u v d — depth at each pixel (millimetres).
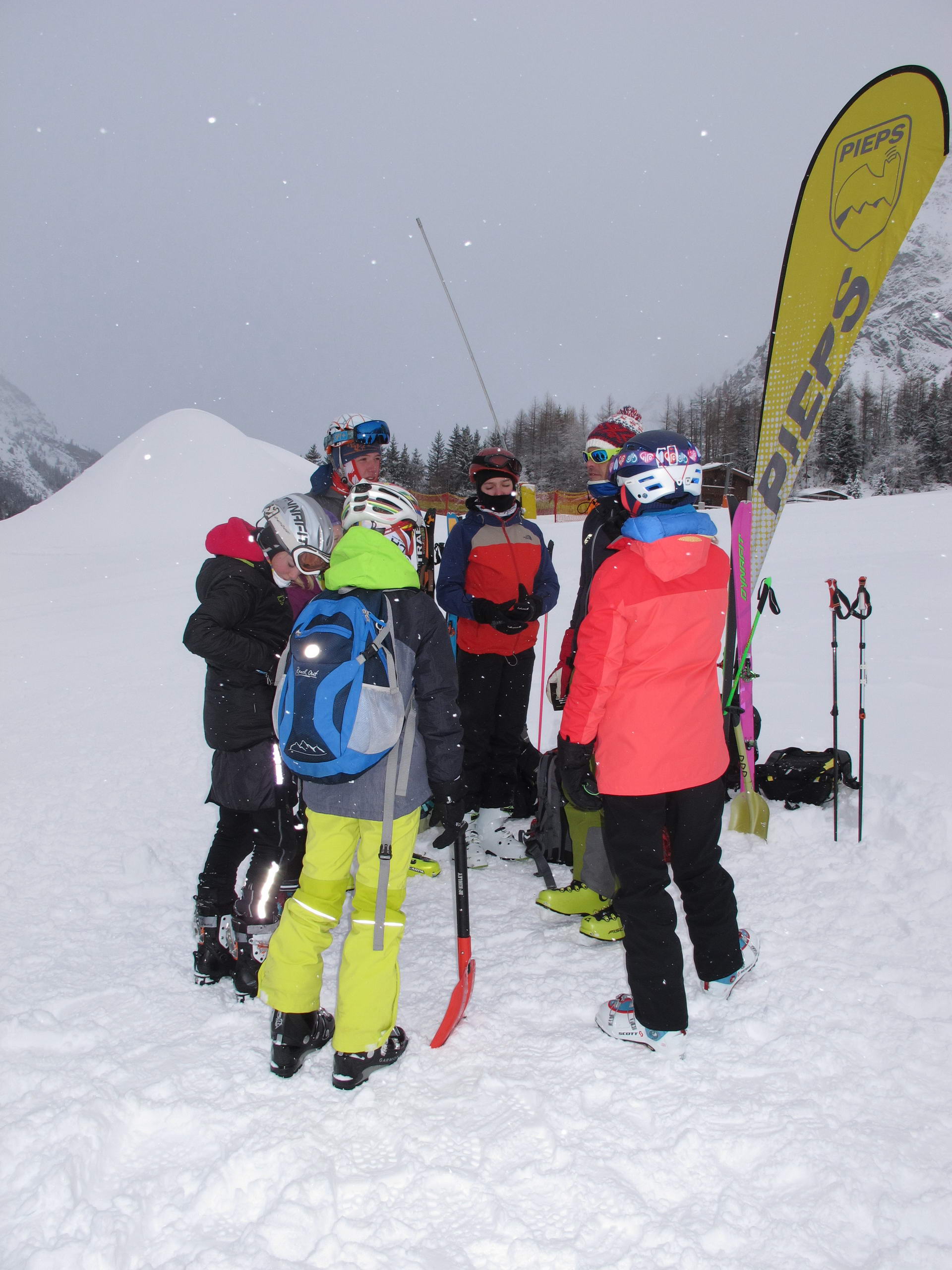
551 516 33875
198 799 4203
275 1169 1787
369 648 1993
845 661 5902
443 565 3436
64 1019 2352
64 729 5742
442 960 2666
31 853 3539
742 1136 1847
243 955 2482
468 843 3580
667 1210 1682
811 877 3000
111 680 7512
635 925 2154
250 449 40500
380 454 3301
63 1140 1847
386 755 2045
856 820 3354
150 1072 2117
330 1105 1998
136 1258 1599
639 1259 1570
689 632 2096
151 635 10031
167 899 3121
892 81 2824
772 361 3277
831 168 3053
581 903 2842
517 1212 1678
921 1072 2039
